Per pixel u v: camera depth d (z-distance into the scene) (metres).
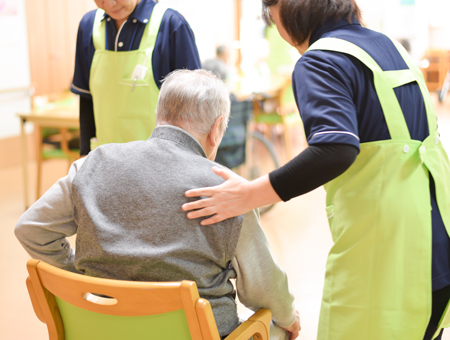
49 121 4.07
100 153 1.16
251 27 8.07
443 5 9.56
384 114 1.14
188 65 1.98
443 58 9.66
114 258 1.07
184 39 1.98
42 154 4.30
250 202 1.06
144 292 1.01
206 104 1.16
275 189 1.04
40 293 1.18
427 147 1.18
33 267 1.14
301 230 3.62
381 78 1.14
